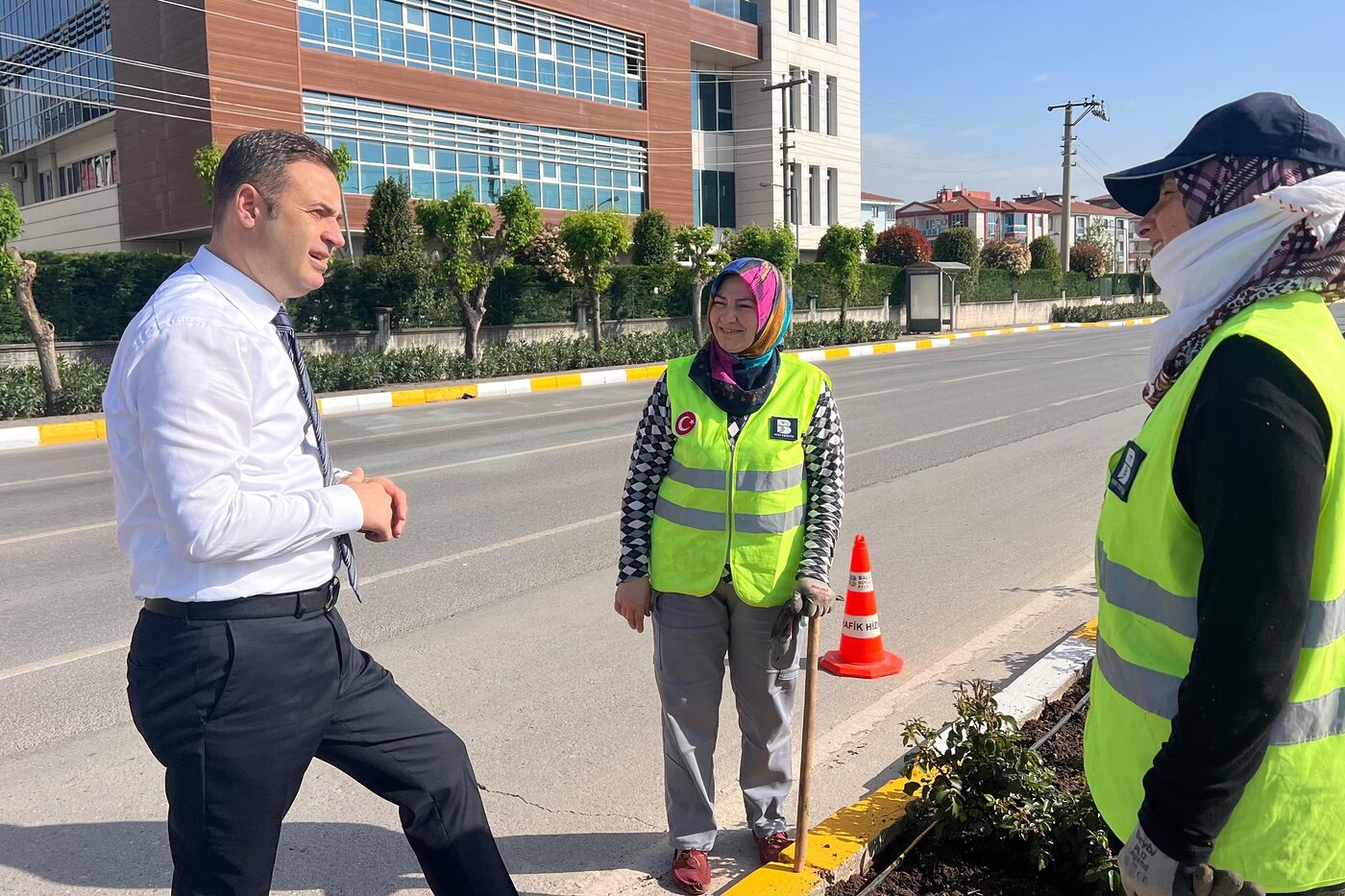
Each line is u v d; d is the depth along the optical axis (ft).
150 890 9.50
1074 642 14.44
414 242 77.92
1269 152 4.81
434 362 63.93
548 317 79.46
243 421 6.14
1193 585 4.68
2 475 33.81
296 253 6.46
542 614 17.31
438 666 14.92
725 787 11.34
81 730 12.92
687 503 8.86
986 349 89.92
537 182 104.83
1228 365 4.35
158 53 85.20
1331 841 4.61
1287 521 4.04
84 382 49.34
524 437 38.93
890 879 9.04
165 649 6.24
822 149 143.23
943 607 17.48
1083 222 324.19
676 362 9.21
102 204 98.63
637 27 114.01
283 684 6.41
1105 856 8.55
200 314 6.09
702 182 134.92
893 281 117.80
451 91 94.99
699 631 9.07
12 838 10.37
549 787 11.31
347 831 10.50
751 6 133.49
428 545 22.02
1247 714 4.13
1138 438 5.01
